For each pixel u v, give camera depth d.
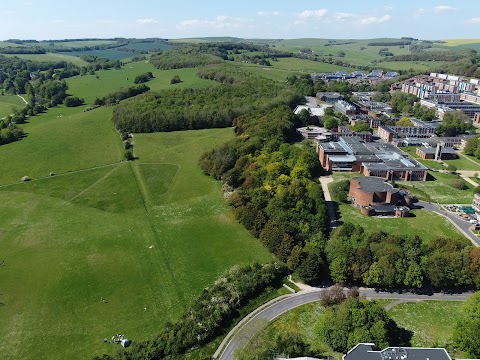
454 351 119.88
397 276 145.38
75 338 127.94
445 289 148.38
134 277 157.12
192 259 167.75
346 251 152.00
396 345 122.38
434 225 190.75
